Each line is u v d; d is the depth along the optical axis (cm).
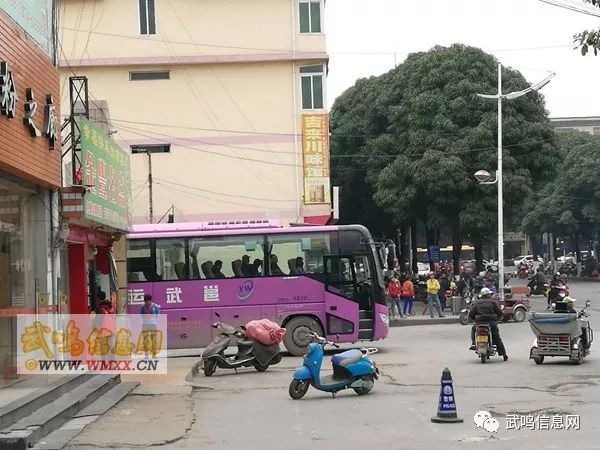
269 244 2166
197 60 3294
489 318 1800
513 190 3441
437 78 3600
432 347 2192
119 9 3291
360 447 920
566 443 917
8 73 1130
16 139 1196
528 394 1307
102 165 1656
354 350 1405
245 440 986
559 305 1747
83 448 940
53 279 1452
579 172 5672
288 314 2139
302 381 1349
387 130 3884
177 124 3309
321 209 3294
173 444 968
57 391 1220
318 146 3294
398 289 3127
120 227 1861
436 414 1144
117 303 2016
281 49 3316
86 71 3284
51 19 1469
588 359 1812
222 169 3312
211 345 1766
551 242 7025
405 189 3594
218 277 2153
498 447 902
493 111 3516
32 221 1426
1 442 900
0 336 1265
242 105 3316
